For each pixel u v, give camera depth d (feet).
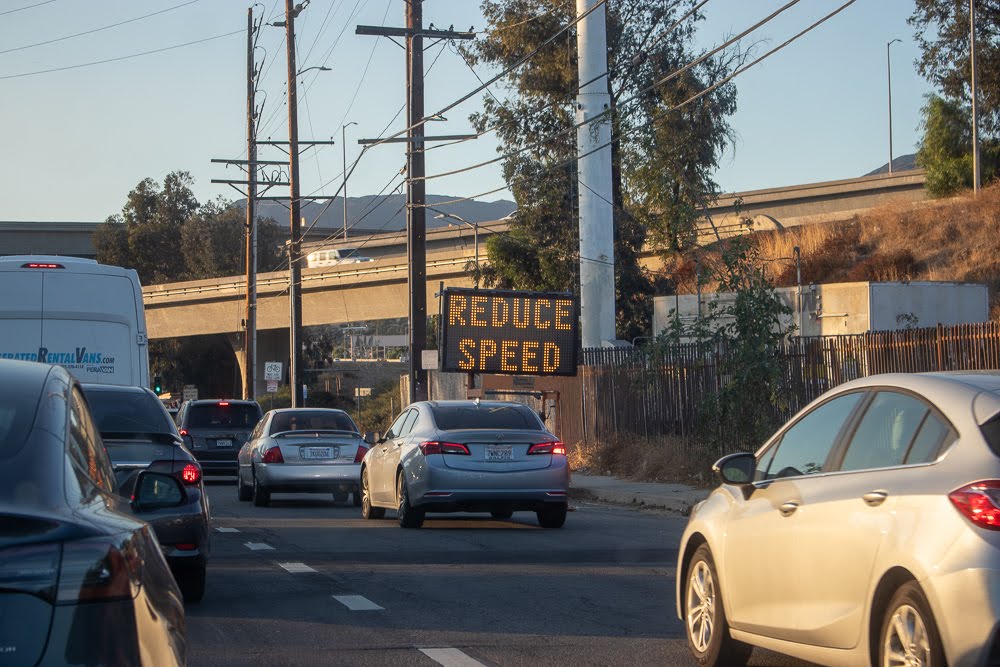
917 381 22.24
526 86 160.86
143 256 365.40
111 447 36.68
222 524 63.72
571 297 102.47
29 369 17.65
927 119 178.09
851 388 24.29
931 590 19.02
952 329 64.59
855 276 143.23
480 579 42.16
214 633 32.27
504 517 67.36
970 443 19.89
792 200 214.69
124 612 13.84
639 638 31.65
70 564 13.48
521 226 162.09
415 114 115.24
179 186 377.30
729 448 77.00
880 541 20.61
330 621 34.09
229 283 271.90
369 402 261.24
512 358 100.99
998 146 171.53
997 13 168.55
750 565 25.18
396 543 53.72
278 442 77.66
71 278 57.93
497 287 165.58
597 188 117.08
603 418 100.78
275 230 372.17
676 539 55.47
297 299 165.27
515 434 58.65
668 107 150.51
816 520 22.80
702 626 27.91
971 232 146.00
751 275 75.46
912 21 175.73
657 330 118.52
